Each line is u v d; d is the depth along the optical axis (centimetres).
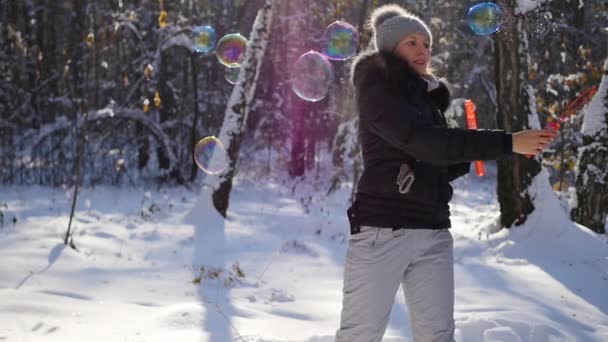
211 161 768
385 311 231
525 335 356
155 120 1156
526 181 633
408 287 234
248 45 818
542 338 354
